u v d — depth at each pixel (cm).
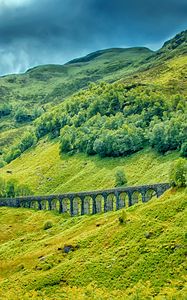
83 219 18262
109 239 12450
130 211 14600
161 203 13162
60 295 10294
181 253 10444
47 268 12294
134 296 9088
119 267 10850
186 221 11688
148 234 11712
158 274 10019
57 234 16488
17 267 13288
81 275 11119
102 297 9525
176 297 8556
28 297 10638
